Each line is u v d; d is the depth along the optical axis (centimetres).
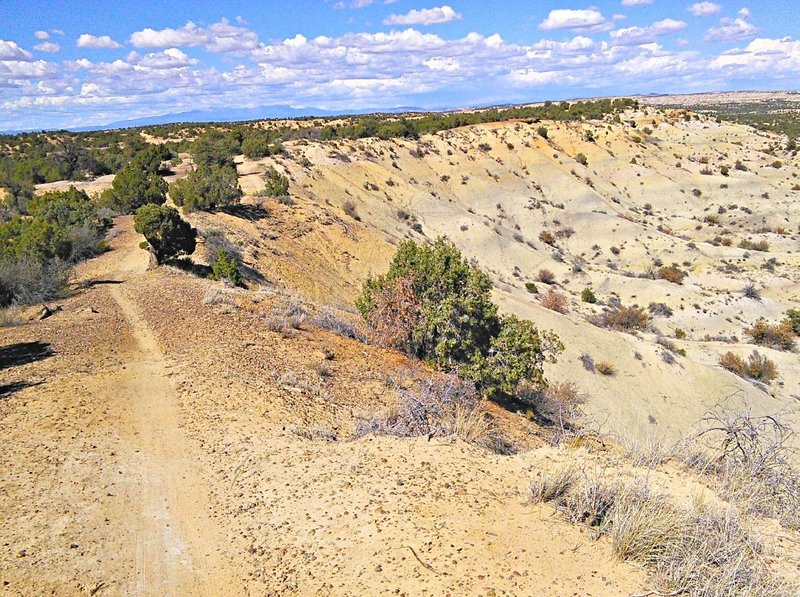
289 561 500
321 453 721
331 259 3844
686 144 10406
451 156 8150
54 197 3819
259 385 1028
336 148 7038
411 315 1559
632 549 448
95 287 2128
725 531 452
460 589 420
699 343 4194
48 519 593
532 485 557
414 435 802
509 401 1487
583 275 5738
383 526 519
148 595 481
